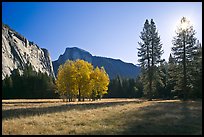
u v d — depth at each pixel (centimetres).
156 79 5672
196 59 4953
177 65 5069
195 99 4731
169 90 7212
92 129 1705
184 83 4900
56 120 2128
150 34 5825
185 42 5025
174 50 5106
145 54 5778
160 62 5756
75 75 6338
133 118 2119
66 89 6419
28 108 3334
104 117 2236
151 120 1995
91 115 2412
